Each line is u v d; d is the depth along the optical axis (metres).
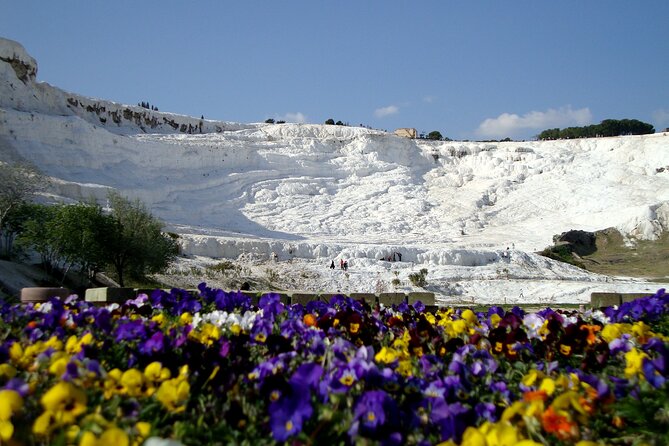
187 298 12.27
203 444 5.52
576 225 78.81
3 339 8.58
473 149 106.50
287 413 5.36
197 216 74.06
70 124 72.25
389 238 72.69
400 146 103.38
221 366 6.76
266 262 52.38
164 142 81.00
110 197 41.31
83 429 5.05
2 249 38.06
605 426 6.27
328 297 18.16
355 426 5.23
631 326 10.05
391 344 9.37
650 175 95.75
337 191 90.38
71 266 36.00
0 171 39.62
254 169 88.62
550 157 101.69
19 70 77.56
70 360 6.45
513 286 47.53
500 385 6.71
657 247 69.25
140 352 7.43
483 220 84.56
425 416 5.68
